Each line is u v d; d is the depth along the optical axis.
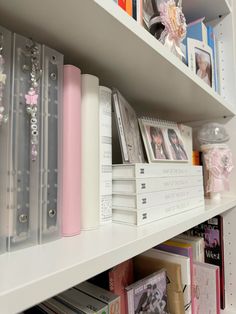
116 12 0.34
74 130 0.39
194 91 0.64
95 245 0.33
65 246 0.33
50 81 0.36
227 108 0.80
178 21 0.56
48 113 0.36
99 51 0.43
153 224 0.45
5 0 0.30
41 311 0.42
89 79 0.43
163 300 0.56
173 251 0.66
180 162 0.67
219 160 0.80
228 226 0.86
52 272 0.24
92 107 0.43
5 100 0.31
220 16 0.91
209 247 0.87
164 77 0.55
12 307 0.21
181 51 0.62
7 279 0.23
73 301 0.44
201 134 0.92
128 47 0.42
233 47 0.89
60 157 0.37
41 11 0.32
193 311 0.65
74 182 0.38
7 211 0.31
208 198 0.82
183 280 0.61
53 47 0.42
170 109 0.81
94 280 0.50
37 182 0.34
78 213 0.39
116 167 0.47
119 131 0.50
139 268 0.62
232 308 0.84
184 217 0.52
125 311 0.49
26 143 0.33
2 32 0.31
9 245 0.30
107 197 0.46
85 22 0.35
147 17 0.54
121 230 0.41
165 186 0.52
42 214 0.34
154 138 0.63
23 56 0.33
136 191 0.44
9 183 0.31
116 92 0.51
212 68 0.82
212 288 0.75
